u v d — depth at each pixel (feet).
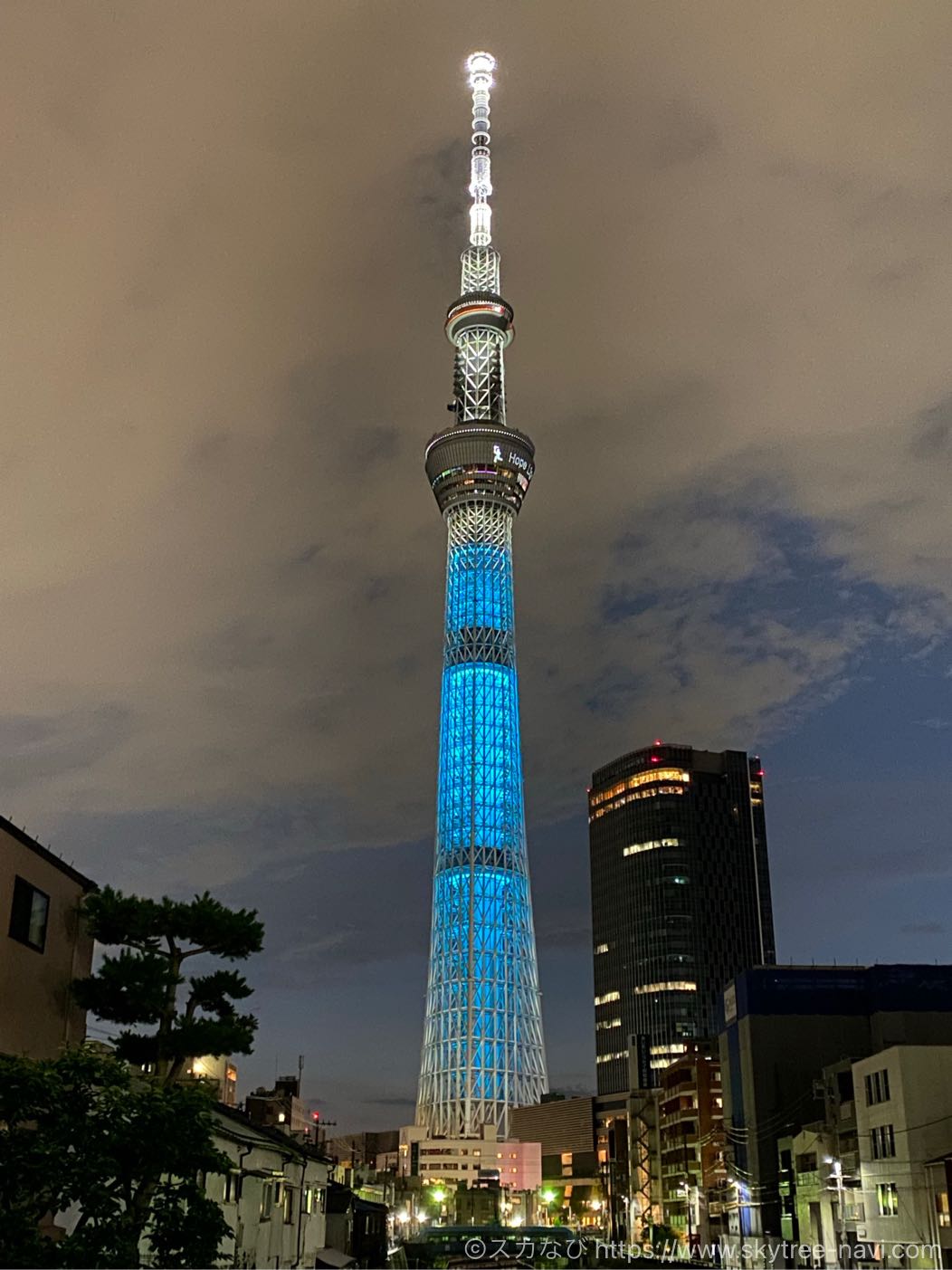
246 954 137.49
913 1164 262.67
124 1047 130.52
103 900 131.44
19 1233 77.00
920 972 433.89
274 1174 163.02
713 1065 506.48
